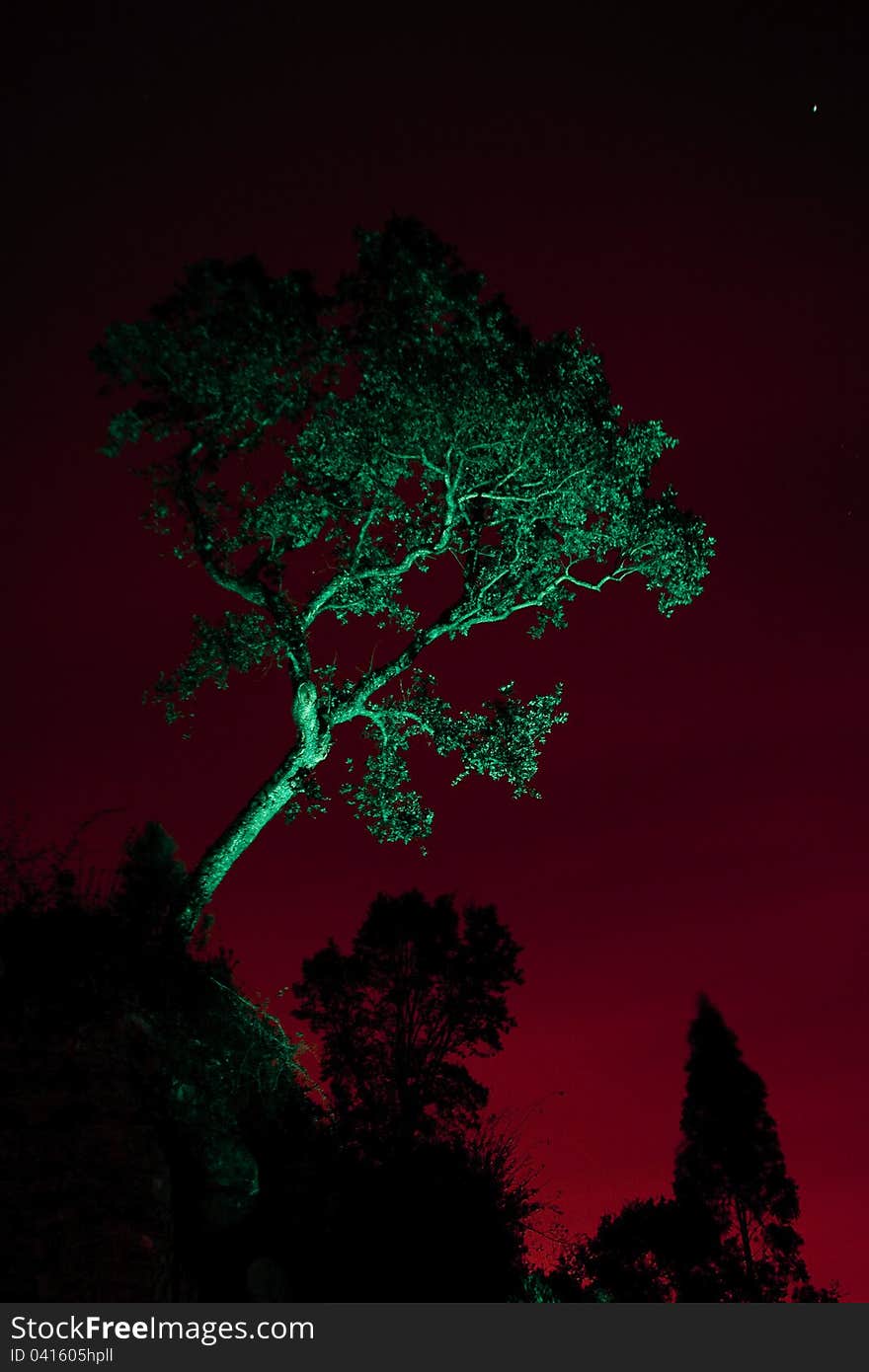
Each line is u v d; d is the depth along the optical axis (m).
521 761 23.58
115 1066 13.34
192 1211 13.43
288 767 21.03
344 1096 16.88
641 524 24.14
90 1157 12.44
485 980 17.72
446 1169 16.11
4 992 13.57
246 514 22.09
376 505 22.56
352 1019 17.47
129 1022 13.88
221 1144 14.03
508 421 21.22
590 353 22.45
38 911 14.95
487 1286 15.24
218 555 22.06
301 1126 16.08
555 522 24.19
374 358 20.73
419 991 17.59
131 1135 12.73
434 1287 14.71
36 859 15.82
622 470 23.02
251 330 20.25
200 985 15.77
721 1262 21.33
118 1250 11.91
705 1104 23.78
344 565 22.83
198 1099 14.27
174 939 15.85
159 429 20.88
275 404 20.86
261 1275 13.12
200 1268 13.09
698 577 24.73
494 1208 16.12
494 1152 17.22
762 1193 22.86
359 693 22.20
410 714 23.36
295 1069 16.84
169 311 20.58
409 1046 17.23
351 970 17.70
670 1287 20.62
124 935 15.27
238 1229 13.94
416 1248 14.91
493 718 23.62
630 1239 20.53
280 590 22.36
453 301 20.81
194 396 20.59
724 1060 24.12
